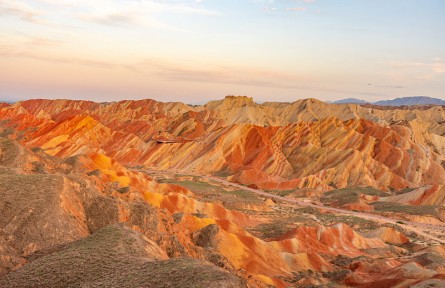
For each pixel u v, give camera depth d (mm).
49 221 67000
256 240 96812
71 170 115125
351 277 94188
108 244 57469
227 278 46125
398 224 149500
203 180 198000
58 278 50594
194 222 99750
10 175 77688
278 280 83938
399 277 91625
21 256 61125
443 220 162750
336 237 120188
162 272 48094
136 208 78312
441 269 102000
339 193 191875
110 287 46688
